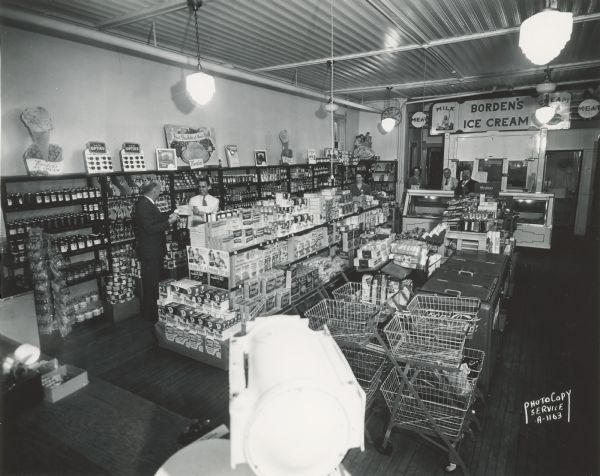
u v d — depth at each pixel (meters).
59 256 5.36
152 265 5.83
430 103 13.53
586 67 8.81
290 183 10.67
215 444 1.59
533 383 4.23
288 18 5.76
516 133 11.50
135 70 6.83
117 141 6.62
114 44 5.31
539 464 3.13
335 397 1.18
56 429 2.74
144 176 6.97
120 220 6.37
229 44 6.88
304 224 5.81
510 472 3.05
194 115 8.05
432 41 6.92
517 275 7.93
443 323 3.32
